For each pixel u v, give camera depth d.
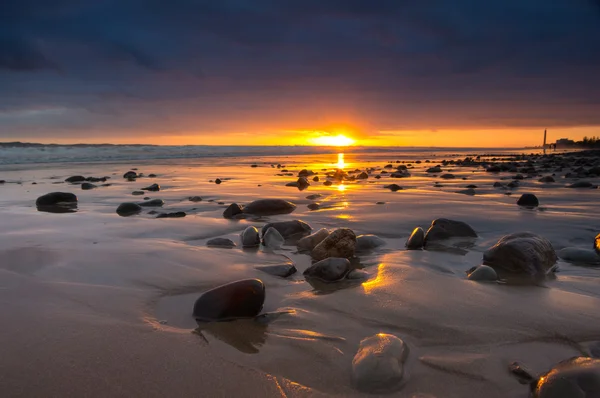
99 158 22.62
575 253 3.04
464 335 1.77
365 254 3.23
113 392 1.35
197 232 4.04
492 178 10.73
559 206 5.53
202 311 1.98
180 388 1.38
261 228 4.20
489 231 3.99
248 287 2.01
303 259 3.10
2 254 3.13
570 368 1.32
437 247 3.43
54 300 2.18
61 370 1.48
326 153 35.66
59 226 4.30
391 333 1.79
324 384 1.41
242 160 22.09
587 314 1.99
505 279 2.56
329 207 5.59
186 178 10.86
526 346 1.67
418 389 1.37
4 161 19.28
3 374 1.45
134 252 3.21
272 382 1.42
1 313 1.99
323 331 1.82
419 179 10.51
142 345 1.68
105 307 2.10
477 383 1.40
